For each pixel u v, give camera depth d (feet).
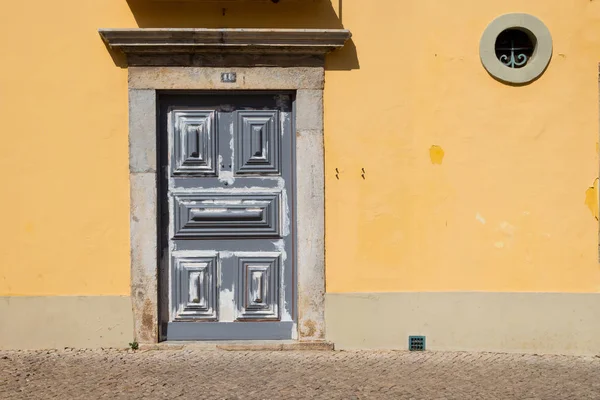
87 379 20.77
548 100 24.27
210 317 24.36
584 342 24.21
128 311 23.70
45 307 23.67
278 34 23.39
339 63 24.08
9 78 23.62
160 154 24.21
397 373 21.66
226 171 24.36
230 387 20.15
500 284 24.22
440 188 24.17
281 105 24.45
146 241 23.67
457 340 24.17
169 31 23.08
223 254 24.44
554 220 24.27
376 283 24.11
